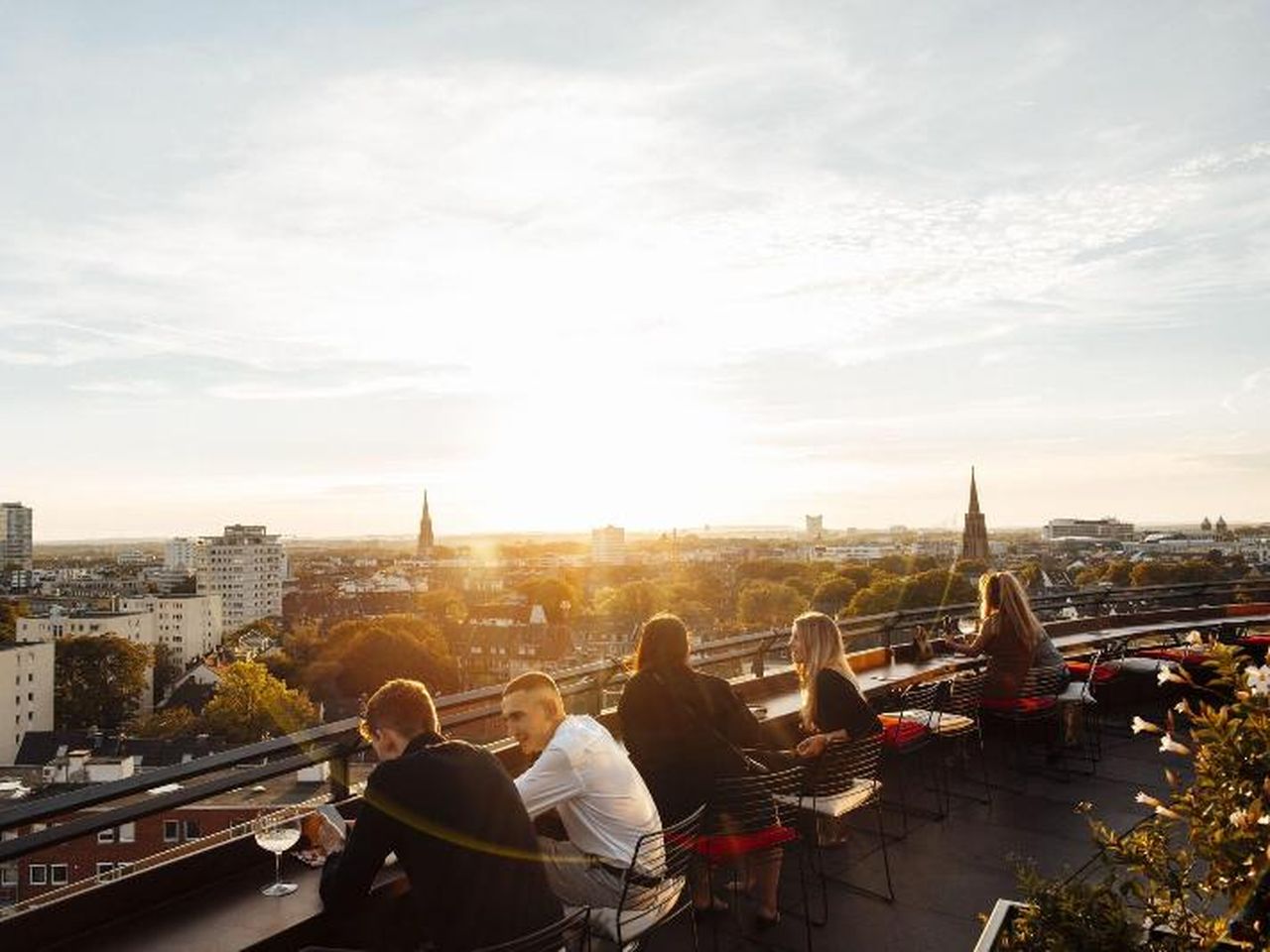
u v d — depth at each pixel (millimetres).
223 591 190875
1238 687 2391
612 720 6281
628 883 3572
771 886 4980
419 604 160500
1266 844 2191
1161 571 82500
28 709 89312
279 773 3836
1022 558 116312
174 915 3381
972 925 5020
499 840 3051
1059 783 7582
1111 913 2516
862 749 5355
